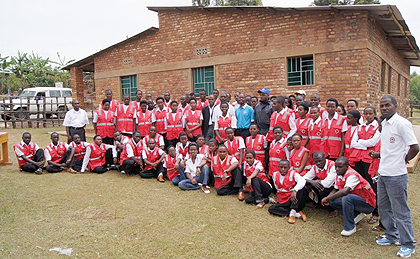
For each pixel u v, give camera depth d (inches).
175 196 213.0
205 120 285.1
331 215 178.2
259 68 359.3
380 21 323.9
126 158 270.7
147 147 267.9
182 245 144.5
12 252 138.2
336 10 306.7
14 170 286.7
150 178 261.3
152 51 443.5
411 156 130.6
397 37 390.0
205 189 224.5
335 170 167.5
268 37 351.3
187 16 408.8
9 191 221.1
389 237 143.9
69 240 149.6
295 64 340.5
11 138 450.9
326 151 202.4
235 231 158.6
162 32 431.8
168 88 433.1
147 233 156.4
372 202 156.5
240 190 210.5
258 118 257.3
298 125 219.5
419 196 201.6
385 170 136.4
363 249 140.8
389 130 135.0
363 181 156.3
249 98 293.7
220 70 387.5
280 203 183.2
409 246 133.3
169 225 165.3
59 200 203.6
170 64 428.5
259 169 201.5
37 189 226.5
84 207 191.3
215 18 386.9
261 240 149.3
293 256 135.0
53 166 277.4
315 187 178.1
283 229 161.3
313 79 328.8
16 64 1221.1
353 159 182.2
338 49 311.3
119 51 475.2
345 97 311.1
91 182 246.7
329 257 134.0
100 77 498.9
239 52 372.2
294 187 174.7
